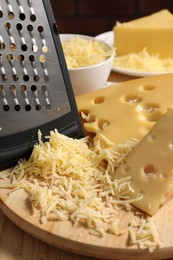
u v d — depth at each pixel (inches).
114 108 44.5
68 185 36.3
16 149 38.7
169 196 34.8
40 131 40.1
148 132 38.8
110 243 31.4
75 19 97.9
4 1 37.5
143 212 33.9
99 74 49.8
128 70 56.1
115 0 95.0
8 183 37.1
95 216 33.0
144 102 44.6
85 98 46.9
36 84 39.9
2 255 32.8
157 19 63.0
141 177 35.8
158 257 31.4
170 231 32.2
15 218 34.2
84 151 39.2
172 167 35.3
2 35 37.6
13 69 38.5
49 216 33.4
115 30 61.6
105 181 36.7
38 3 39.6
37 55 39.8
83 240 31.6
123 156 38.0
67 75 41.7
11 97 38.6
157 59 59.6
